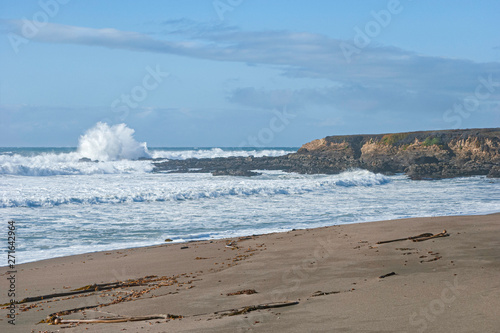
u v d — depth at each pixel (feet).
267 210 98.73
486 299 26.96
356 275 38.34
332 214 92.94
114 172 211.82
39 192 114.21
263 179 183.62
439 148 239.30
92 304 34.58
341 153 265.34
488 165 215.31
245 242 61.00
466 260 40.40
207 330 25.30
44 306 34.65
